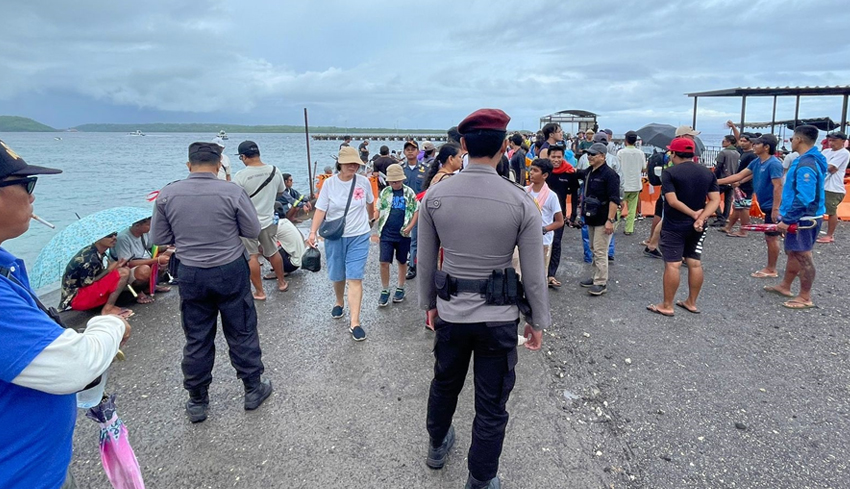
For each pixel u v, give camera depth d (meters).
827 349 4.18
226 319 3.25
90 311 5.31
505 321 2.27
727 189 9.04
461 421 3.22
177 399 3.55
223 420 3.28
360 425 3.20
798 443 2.96
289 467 2.81
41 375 1.30
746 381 3.69
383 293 5.31
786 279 5.48
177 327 4.89
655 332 4.59
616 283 6.10
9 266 1.44
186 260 3.07
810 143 4.97
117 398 3.56
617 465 2.79
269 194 5.53
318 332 4.70
